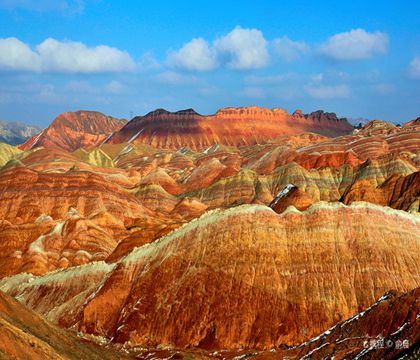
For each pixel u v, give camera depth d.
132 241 149.00
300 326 101.94
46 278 124.69
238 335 102.19
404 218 113.81
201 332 103.62
